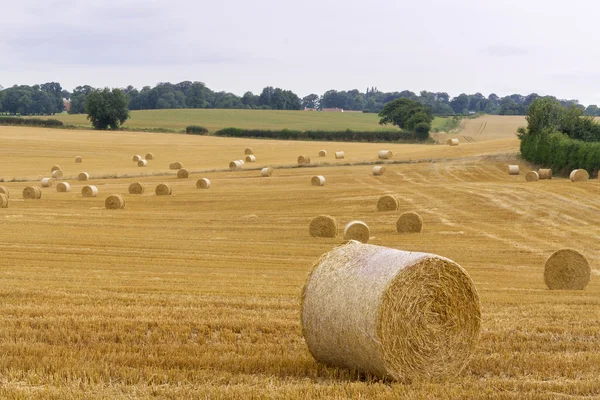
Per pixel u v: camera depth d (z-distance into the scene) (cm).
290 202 8519
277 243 5766
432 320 1872
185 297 3131
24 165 12762
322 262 2016
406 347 1839
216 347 2206
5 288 3234
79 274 3919
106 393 1700
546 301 3309
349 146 16525
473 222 6938
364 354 1855
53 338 2275
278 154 14538
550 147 10738
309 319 1978
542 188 8556
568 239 6053
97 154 14550
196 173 11644
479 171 10806
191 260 4731
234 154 14600
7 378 1833
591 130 11775
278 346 2233
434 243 5850
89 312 2705
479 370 1973
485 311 2953
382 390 1734
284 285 3675
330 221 6172
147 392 1714
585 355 2138
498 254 5372
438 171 10912
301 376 1911
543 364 2028
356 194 8856
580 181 9162
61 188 9581
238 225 6931
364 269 1909
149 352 2120
